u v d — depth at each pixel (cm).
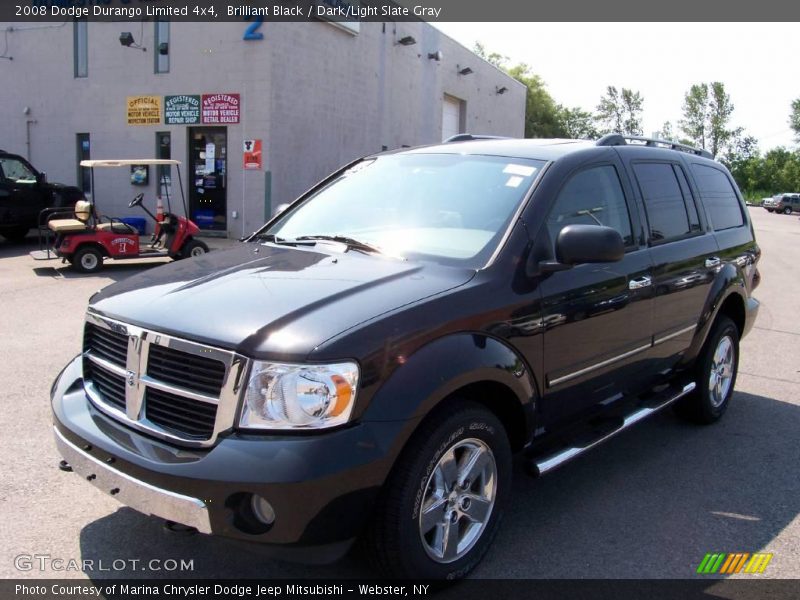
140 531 351
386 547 277
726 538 363
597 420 418
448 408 294
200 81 1777
